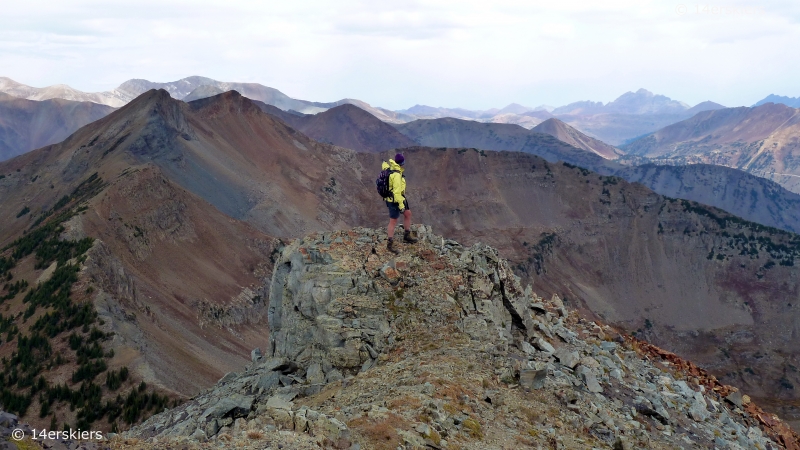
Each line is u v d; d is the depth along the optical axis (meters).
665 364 31.03
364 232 30.69
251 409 23.83
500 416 19.02
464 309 25.62
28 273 131.88
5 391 87.50
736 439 24.64
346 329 24.84
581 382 23.52
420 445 15.75
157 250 162.62
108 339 102.25
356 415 17.20
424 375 20.53
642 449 20.11
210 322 147.12
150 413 82.69
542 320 29.58
